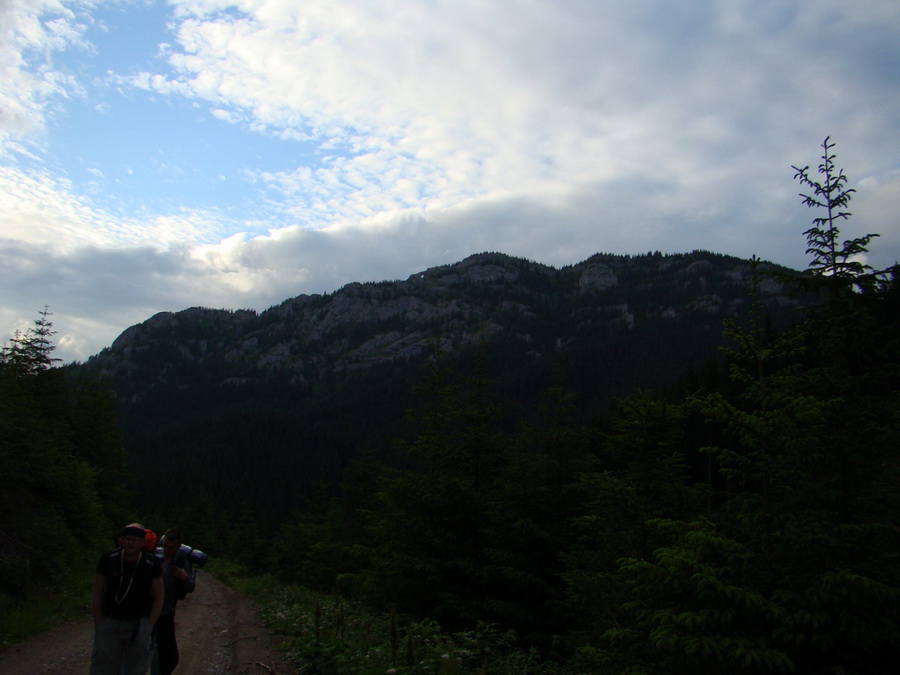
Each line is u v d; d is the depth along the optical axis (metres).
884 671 5.77
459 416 16.73
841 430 6.85
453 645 9.16
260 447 149.75
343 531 36.97
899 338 6.90
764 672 5.84
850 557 6.16
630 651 6.87
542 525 14.62
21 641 10.29
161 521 88.69
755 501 7.21
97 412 41.06
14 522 15.87
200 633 11.52
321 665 8.38
